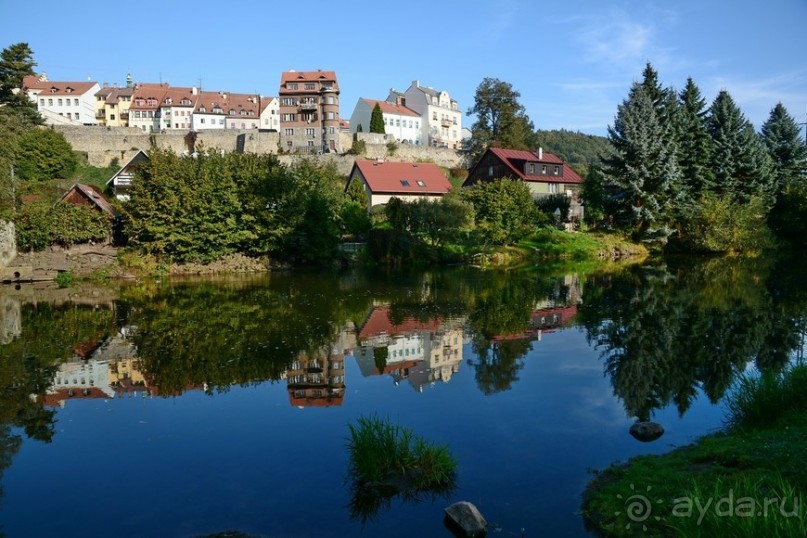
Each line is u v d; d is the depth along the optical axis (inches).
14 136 1664.6
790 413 356.2
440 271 1470.2
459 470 322.7
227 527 267.7
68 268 1338.6
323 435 380.8
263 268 1520.7
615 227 2011.6
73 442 373.4
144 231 1456.7
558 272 1424.7
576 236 1892.2
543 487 300.8
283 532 263.0
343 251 1648.6
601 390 474.3
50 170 2309.3
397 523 269.6
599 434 376.2
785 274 1321.4
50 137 2320.4
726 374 517.0
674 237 1964.8
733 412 394.6
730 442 327.0
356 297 1006.4
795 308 850.8
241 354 602.5
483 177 2573.8
